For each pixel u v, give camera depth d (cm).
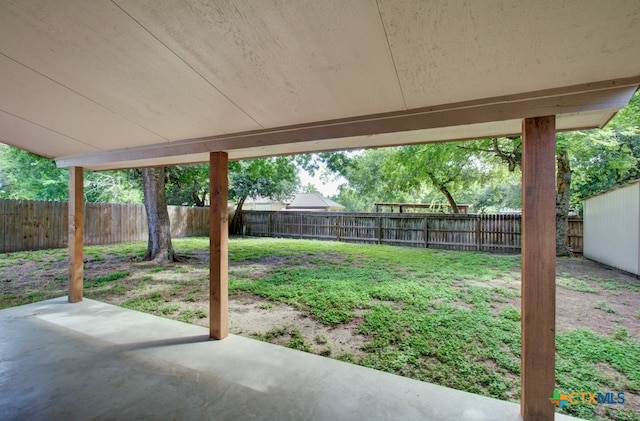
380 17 144
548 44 143
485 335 316
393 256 820
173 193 1557
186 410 199
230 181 1411
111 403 205
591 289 489
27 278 557
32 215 852
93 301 429
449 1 131
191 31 172
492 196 1823
